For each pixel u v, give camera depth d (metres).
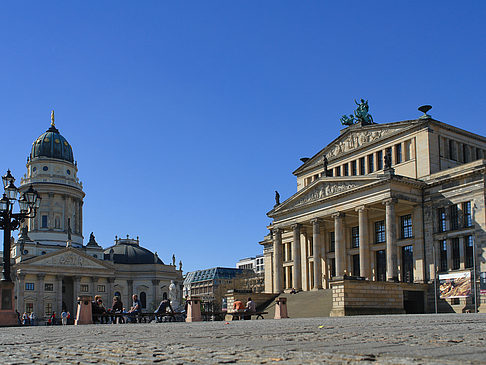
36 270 179.12
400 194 89.00
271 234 133.75
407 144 96.69
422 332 17.59
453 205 87.25
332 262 108.56
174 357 11.34
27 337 22.08
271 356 10.64
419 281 89.38
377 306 73.75
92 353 13.09
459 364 8.59
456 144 97.00
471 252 83.75
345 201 95.94
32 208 50.66
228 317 93.62
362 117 107.94
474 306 80.94
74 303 185.50
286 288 119.12
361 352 10.98
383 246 97.88
